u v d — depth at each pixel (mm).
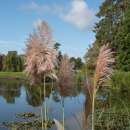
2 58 93000
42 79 5656
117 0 61594
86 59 4645
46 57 5328
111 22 61406
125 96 28625
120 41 56938
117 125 14688
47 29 5332
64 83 5762
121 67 55469
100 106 18625
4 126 19312
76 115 4406
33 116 22859
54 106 25219
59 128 4719
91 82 4453
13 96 40000
